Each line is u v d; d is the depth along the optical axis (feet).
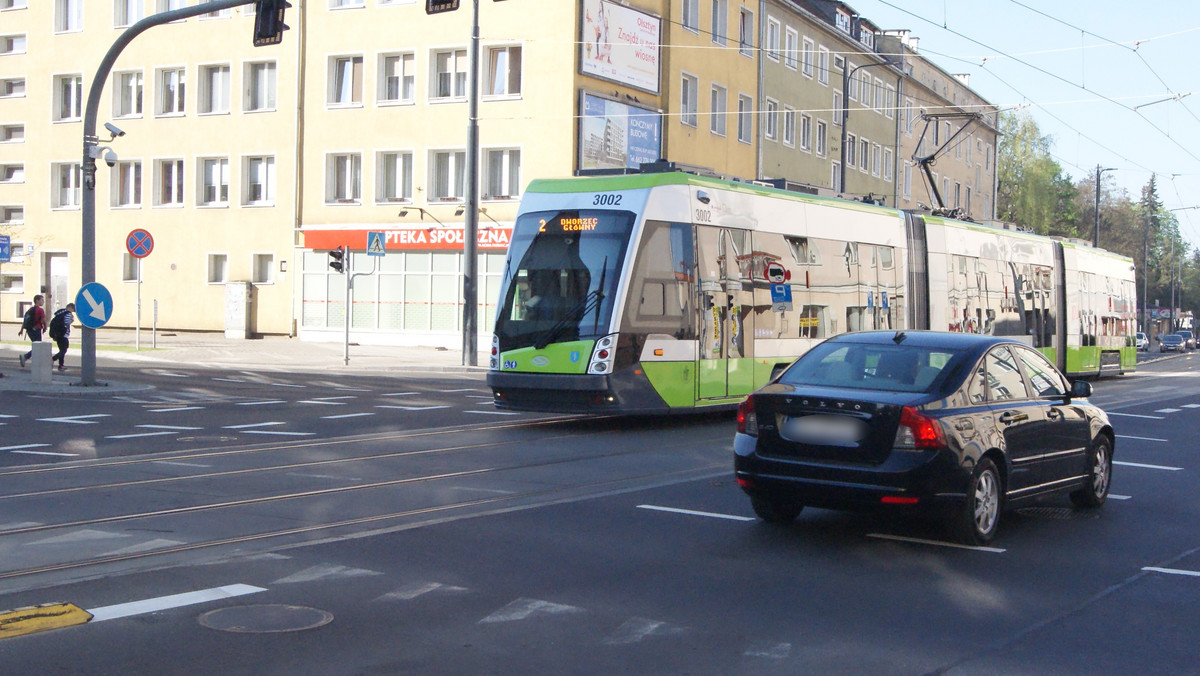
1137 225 364.17
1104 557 27.37
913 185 215.31
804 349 63.57
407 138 127.54
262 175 138.51
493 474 38.81
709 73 141.08
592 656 18.52
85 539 27.09
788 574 24.76
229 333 136.67
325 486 35.55
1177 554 27.86
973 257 84.33
